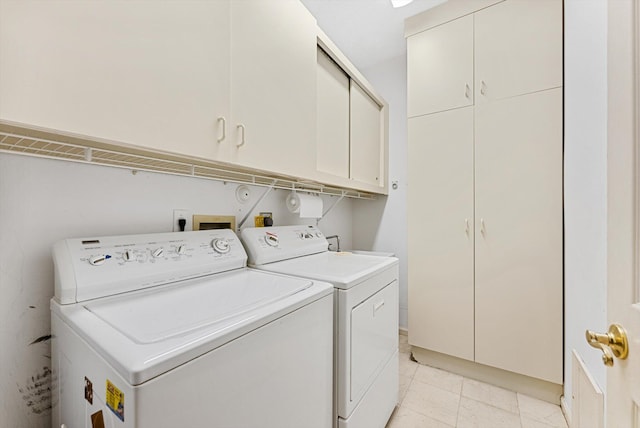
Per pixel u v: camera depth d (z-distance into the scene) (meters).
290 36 1.36
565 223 1.60
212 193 1.47
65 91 0.65
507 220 1.80
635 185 0.54
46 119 0.62
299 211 1.81
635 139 0.55
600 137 1.12
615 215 0.60
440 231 2.04
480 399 1.72
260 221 1.74
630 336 0.54
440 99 2.04
